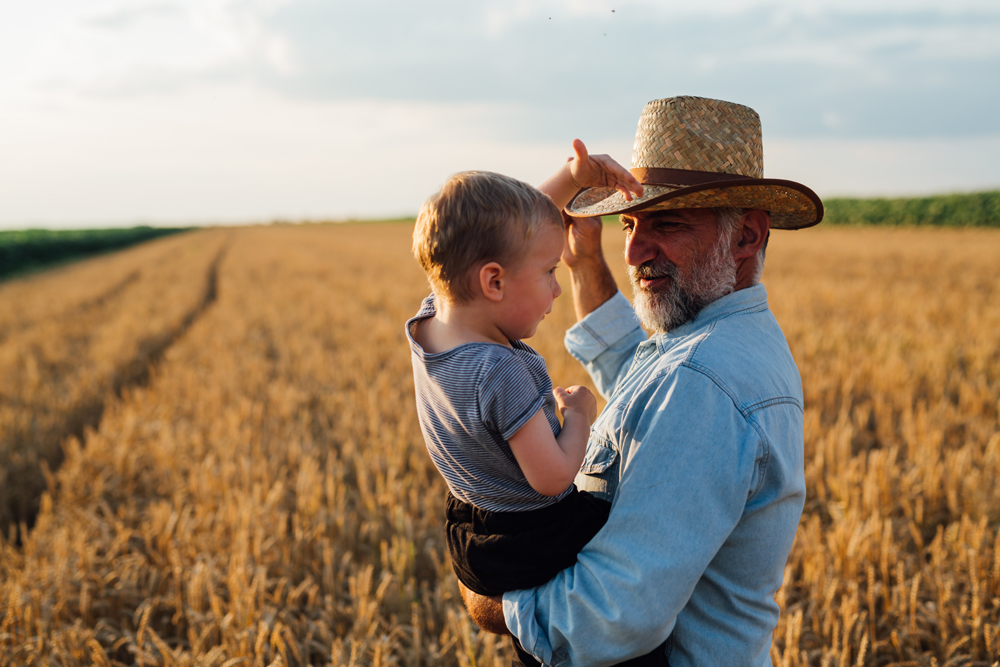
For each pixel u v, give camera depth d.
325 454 5.03
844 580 3.04
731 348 1.20
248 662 2.49
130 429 5.29
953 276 16.08
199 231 110.06
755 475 1.11
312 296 16.16
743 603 1.16
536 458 1.11
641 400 1.21
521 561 1.16
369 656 2.61
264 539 3.59
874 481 3.84
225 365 8.24
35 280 25.33
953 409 5.46
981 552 3.06
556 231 1.17
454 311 1.18
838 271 17.58
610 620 1.03
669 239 1.37
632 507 1.08
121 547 3.63
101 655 2.53
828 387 6.15
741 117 1.39
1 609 3.02
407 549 3.42
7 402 7.17
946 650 2.62
